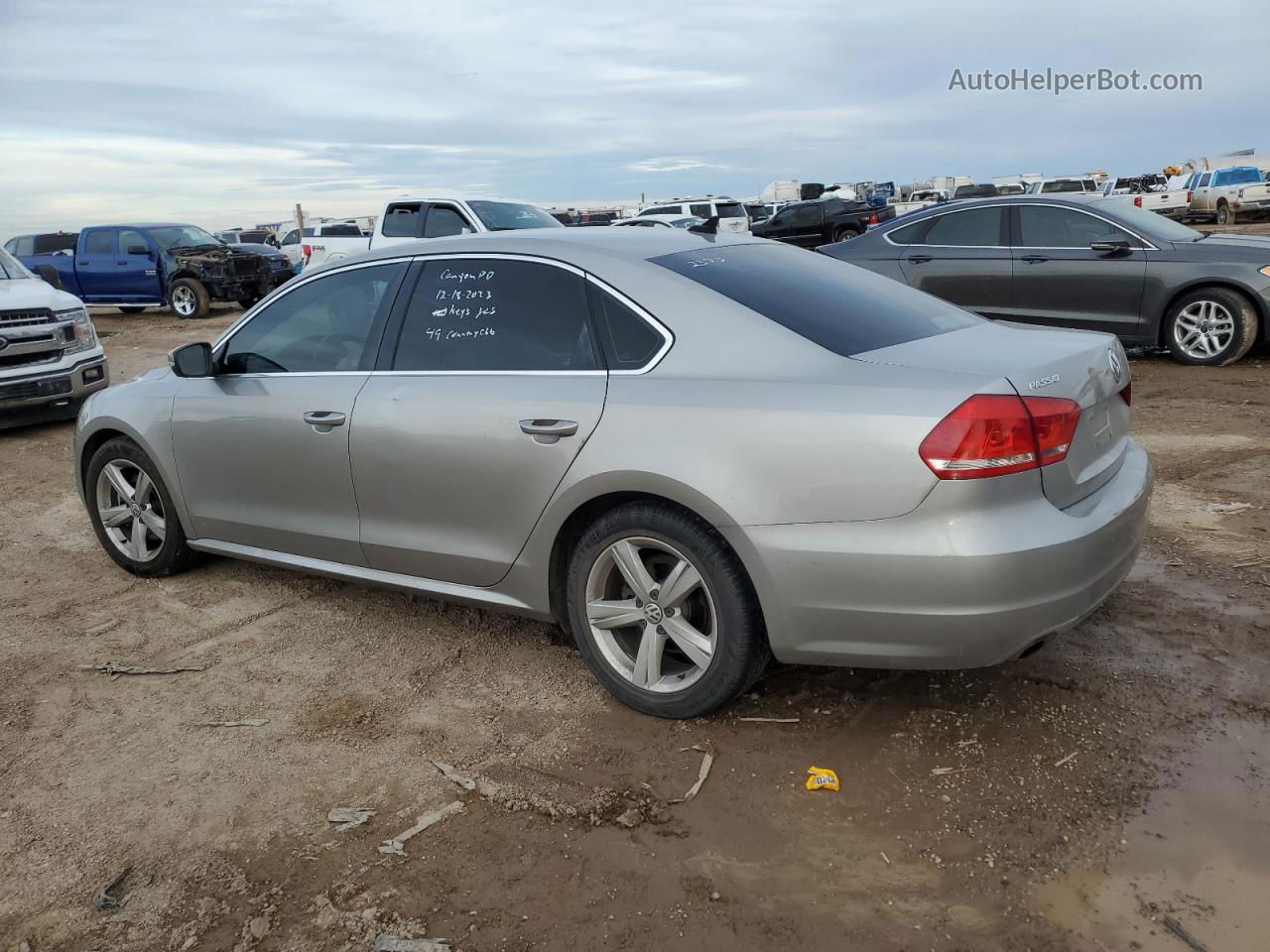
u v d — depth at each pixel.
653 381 3.08
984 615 2.64
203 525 4.43
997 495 2.64
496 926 2.35
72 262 19.36
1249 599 3.91
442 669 3.72
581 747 3.12
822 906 2.36
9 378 8.19
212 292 18.55
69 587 4.74
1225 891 2.35
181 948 2.32
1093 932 2.24
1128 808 2.67
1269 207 33.25
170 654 3.95
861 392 2.75
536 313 3.42
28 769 3.12
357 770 3.05
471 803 2.84
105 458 4.73
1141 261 8.80
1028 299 9.32
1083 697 3.25
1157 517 4.92
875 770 2.92
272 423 3.97
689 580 3.04
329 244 18.30
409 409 3.56
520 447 3.27
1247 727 3.03
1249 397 7.53
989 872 2.46
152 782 3.02
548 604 3.41
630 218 28.75
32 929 2.41
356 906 2.43
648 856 2.58
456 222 12.81
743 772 2.93
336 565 4.01
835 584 2.75
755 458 2.82
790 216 29.38
